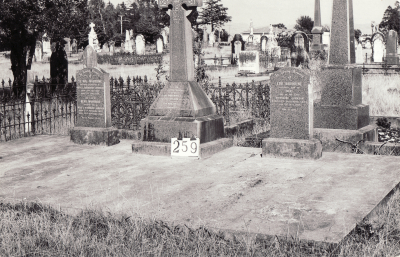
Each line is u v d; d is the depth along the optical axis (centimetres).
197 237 568
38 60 5197
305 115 931
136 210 659
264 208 653
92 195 751
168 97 1033
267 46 5419
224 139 1065
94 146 1134
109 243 573
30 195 761
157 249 545
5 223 632
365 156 939
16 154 1071
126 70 3700
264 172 840
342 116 1085
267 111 1502
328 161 905
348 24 1100
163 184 795
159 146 1008
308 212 629
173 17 1034
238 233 572
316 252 526
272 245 546
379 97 1830
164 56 4312
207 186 772
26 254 557
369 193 696
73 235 596
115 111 1402
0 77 3491
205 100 1055
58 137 1267
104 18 9350
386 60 3272
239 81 2688
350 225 576
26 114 1377
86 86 1159
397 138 1270
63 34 2384
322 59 3241
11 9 2156
